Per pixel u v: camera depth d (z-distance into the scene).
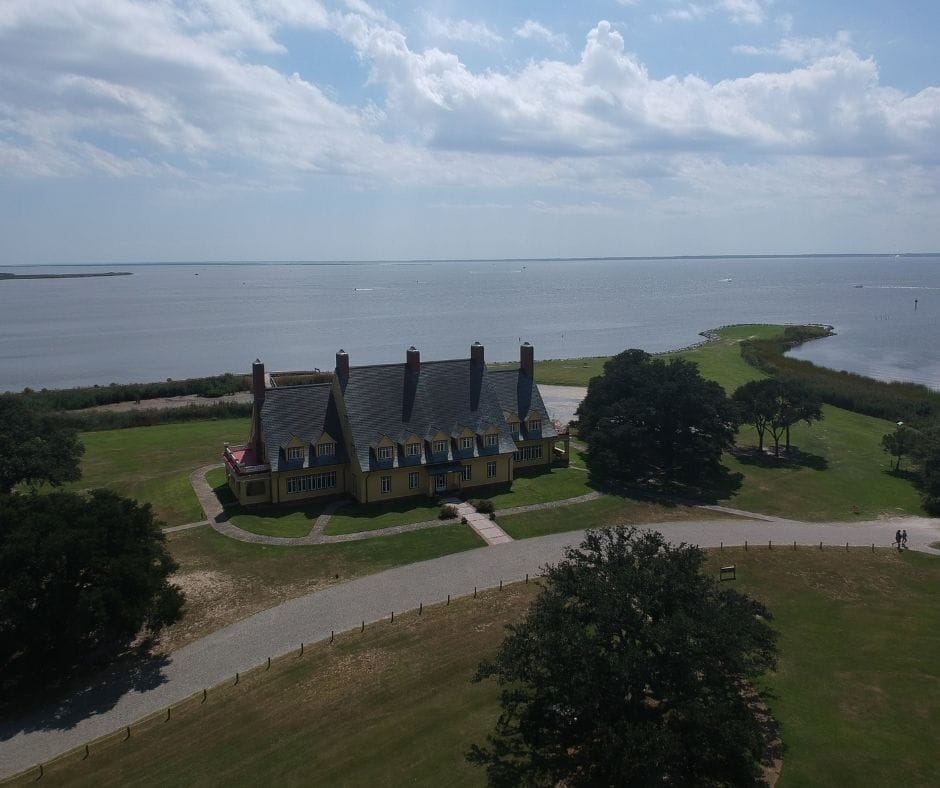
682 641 33.53
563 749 37.03
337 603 53.78
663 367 88.88
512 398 84.81
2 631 43.78
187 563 60.38
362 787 34.56
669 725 36.81
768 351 176.62
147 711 41.59
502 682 36.69
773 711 40.56
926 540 68.25
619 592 35.72
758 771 35.31
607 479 83.25
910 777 35.28
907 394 135.00
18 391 149.12
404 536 65.81
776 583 57.66
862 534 69.75
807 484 85.25
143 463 88.81
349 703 41.44
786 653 46.91
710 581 38.25
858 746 37.62
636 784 33.97
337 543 64.06
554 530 68.19
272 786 34.81
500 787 34.31
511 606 52.84
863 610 53.31
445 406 78.06
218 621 51.50
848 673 44.69
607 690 34.28
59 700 42.91
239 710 41.16
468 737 38.16
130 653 47.72
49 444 68.19
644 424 84.50
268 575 58.31
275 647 47.94
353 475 73.56
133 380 164.62
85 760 37.28
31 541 43.59
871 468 92.25
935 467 79.25
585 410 90.56
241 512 70.50
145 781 35.38
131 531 48.75
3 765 37.25
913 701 41.75
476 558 61.59
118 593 44.22
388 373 76.75
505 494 77.00
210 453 93.00
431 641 48.12
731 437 85.62
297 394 74.56
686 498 78.75
